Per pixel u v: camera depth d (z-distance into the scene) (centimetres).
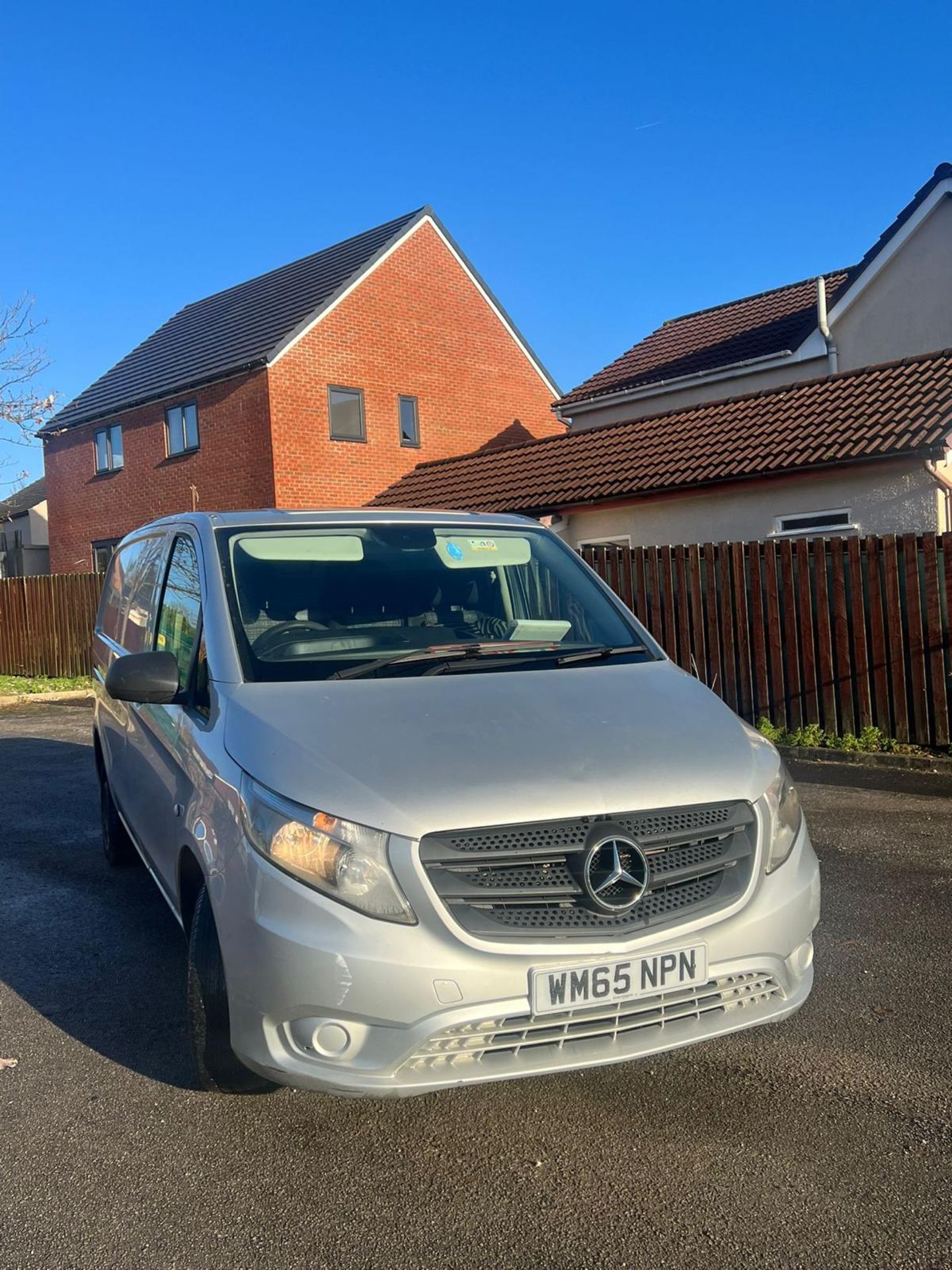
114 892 574
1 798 828
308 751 300
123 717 504
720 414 1403
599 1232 268
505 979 273
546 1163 300
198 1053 326
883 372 1278
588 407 2073
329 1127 322
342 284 2247
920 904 505
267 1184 293
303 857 281
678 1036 294
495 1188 288
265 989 279
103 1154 311
